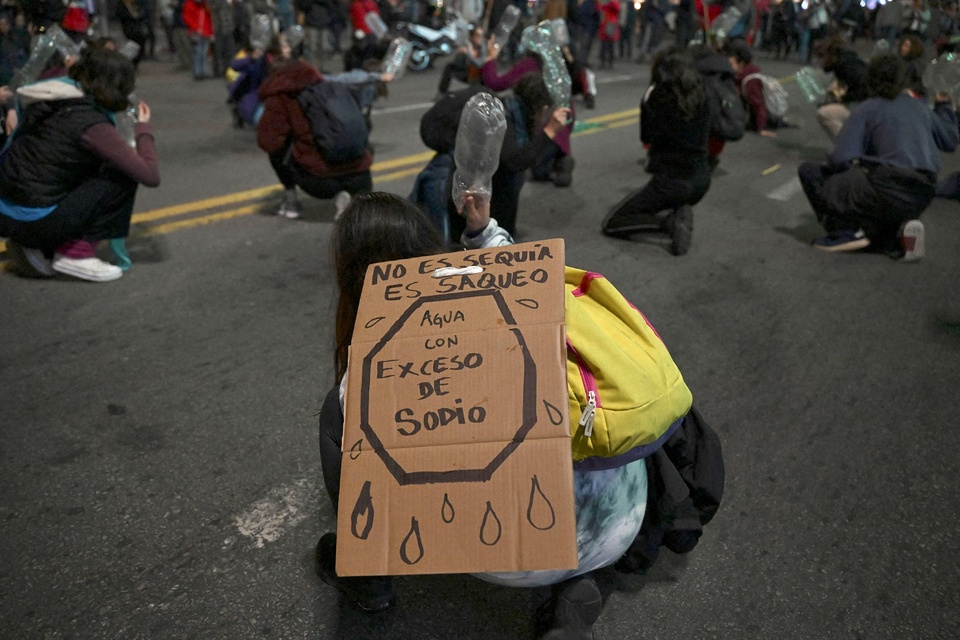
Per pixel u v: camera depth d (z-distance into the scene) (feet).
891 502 8.93
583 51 49.93
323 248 16.71
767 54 65.57
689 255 16.89
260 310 13.57
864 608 7.39
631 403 5.08
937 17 46.88
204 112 32.42
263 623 7.09
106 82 13.23
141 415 10.25
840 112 22.91
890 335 13.20
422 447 4.66
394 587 7.52
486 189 6.97
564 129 21.45
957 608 7.41
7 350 11.86
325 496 8.80
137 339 12.36
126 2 42.65
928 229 19.12
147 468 9.19
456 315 4.97
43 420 10.09
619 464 5.38
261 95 16.99
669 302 14.32
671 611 7.29
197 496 8.73
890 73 15.97
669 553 8.03
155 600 7.30
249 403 10.61
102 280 14.47
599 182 23.11
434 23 52.26
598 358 5.12
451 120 13.33
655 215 17.48
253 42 26.40
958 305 14.52
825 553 8.10
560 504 4.44
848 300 14.64
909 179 15.76
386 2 47.73
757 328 13.32
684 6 52.90
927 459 9.77
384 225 5.71
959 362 12.31
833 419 10.61
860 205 16.39
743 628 7.13
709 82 20.94
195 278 14.89
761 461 9.64
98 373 11.28
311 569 7.75
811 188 17.24
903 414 10.78
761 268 16.21
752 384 11.46
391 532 4.59
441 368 4.80
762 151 28.27
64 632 6.93
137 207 19.22
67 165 13.41
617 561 6.88
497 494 4.52
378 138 28.22
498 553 4.46
